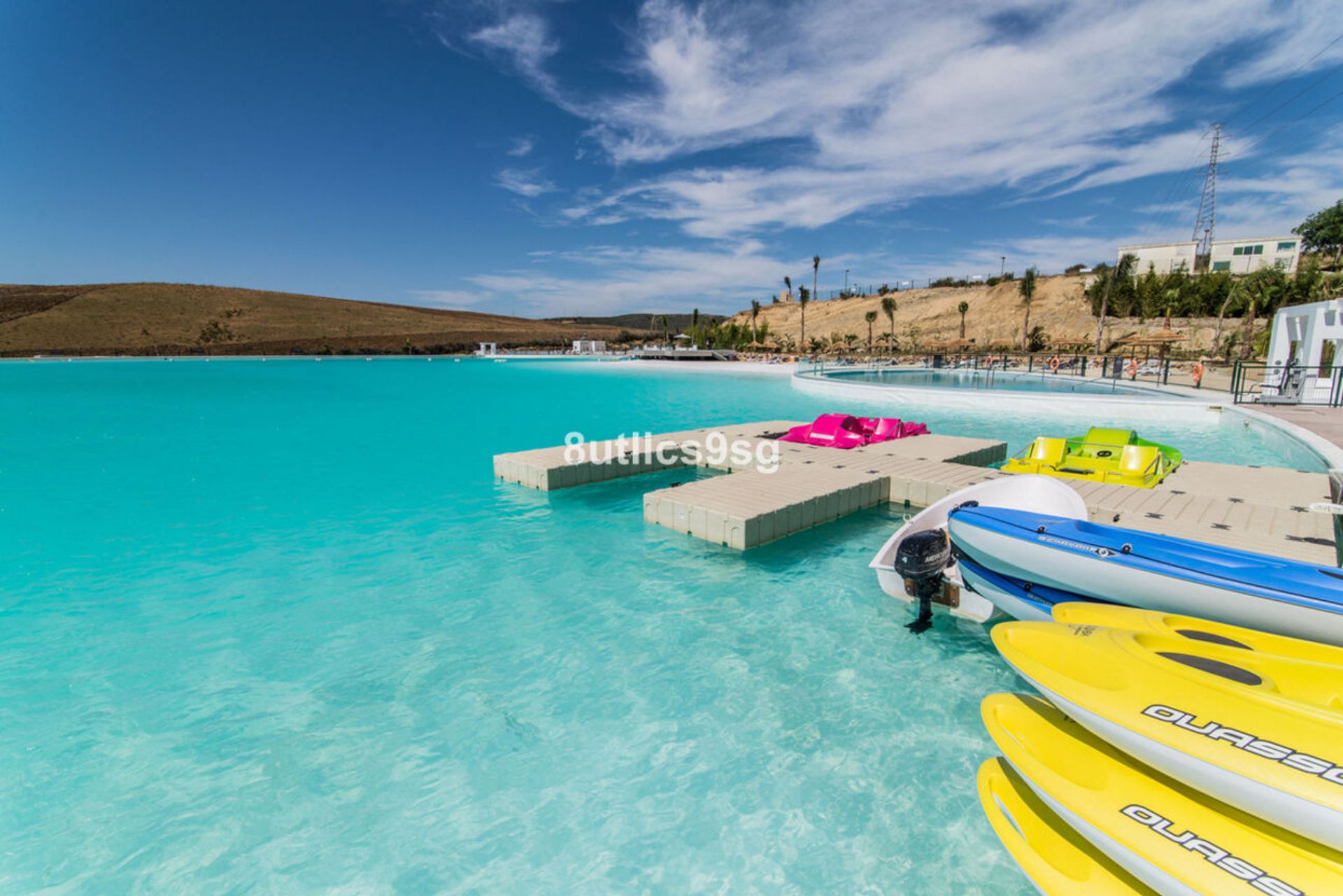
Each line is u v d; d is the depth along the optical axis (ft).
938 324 215.10
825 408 65.16
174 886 8.66
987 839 9.35
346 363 185.26
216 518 26.11
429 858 9.10
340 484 31.94
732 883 8.67
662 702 12.89
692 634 15.80
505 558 21.13
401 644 15.38
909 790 10.38
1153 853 7.16
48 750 11.49
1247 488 23.50
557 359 200.54
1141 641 9.66
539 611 17.13
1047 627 10.29
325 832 9.59
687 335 256.32
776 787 10.48
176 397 82.43
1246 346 103.91
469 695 13.21
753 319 320.91
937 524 17.39
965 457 31.24
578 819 9.82
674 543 22.40
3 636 15.85
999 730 9.61
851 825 9.66
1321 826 6.54
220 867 8.96
